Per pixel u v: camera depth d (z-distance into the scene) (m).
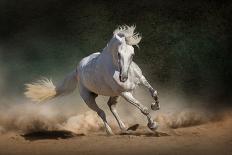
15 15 20.25
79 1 20.14
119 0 19.75
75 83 11.12
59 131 11.43
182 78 16.84
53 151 8.45
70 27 19.64
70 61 18.61
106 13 19.56
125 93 9.49
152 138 9.23
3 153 8.50
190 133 9.77
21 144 9.63
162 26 18.72
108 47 9.61
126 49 9.06
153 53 17.92
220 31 18.19
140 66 17.58
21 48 19.30
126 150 8.12
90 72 10.18
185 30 18.47
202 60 17.34
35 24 20.00
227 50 17.56
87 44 18.98
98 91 10.16
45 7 20.36
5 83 17.58
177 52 17.70
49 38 19.53
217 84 16.39
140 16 19.23
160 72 17.22
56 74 18.06
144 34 18.61
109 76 9.55
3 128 12.05
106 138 9.66
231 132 9.68
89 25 19.47
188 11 18.98
